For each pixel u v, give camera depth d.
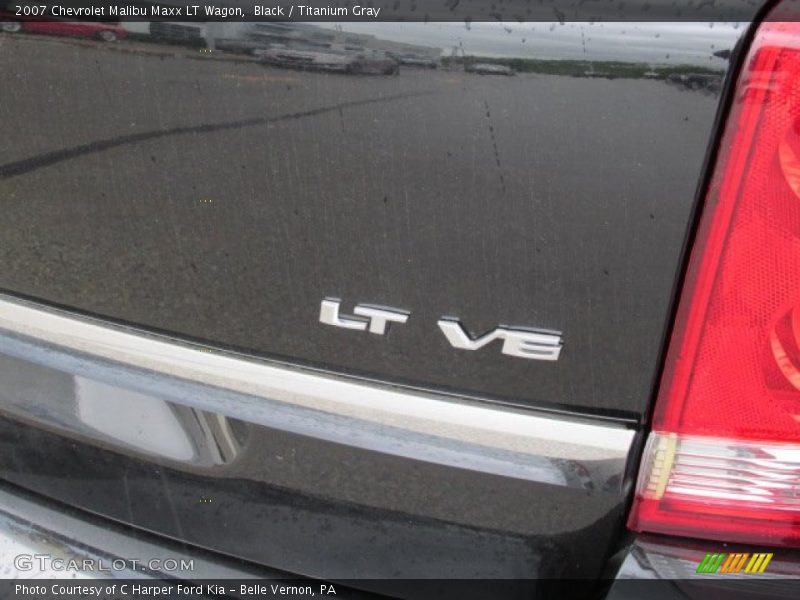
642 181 0.95
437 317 1.08
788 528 1.06
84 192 1.23
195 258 1.19
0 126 1.25
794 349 1.00
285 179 1.09
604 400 1.06
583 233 0.99
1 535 1.43
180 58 1.09
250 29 1.05
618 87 0.93
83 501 1.45
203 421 1.28
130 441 1.36
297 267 1.13
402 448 1.15
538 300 1.03
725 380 1.01
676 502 1.07
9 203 1.30
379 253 1.08
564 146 0.96
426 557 1.22
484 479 1.13
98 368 1.34
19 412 1.46
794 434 1.02
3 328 1.41
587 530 1.12
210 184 1.13
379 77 1.00
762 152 0.92
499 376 1.08
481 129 0.98
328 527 1.26
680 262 0.98
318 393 1.18
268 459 1.25
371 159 1.04
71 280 1.31
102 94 1.15
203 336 1.24
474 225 1.02
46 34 1.15
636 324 1.01
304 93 1.04
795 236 0.95
